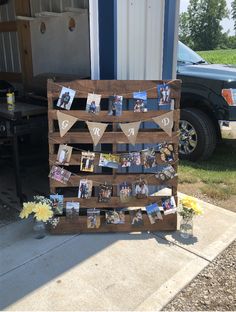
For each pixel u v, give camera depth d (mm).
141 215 2992
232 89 4473
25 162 4289
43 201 2965
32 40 4984
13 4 5113
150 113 2820
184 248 2812
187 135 4855
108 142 2832
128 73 3133
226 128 4570
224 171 4523
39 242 2861
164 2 3182
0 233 2980
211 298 2334
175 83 2805
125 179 2936
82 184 2914
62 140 2818
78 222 2961
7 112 3301
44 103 3752
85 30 4035
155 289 2375
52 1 4391
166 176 2953
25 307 2211
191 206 2971
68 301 2262
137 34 3086
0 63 5895
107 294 2322
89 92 2750
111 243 2861
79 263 2613
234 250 2818
